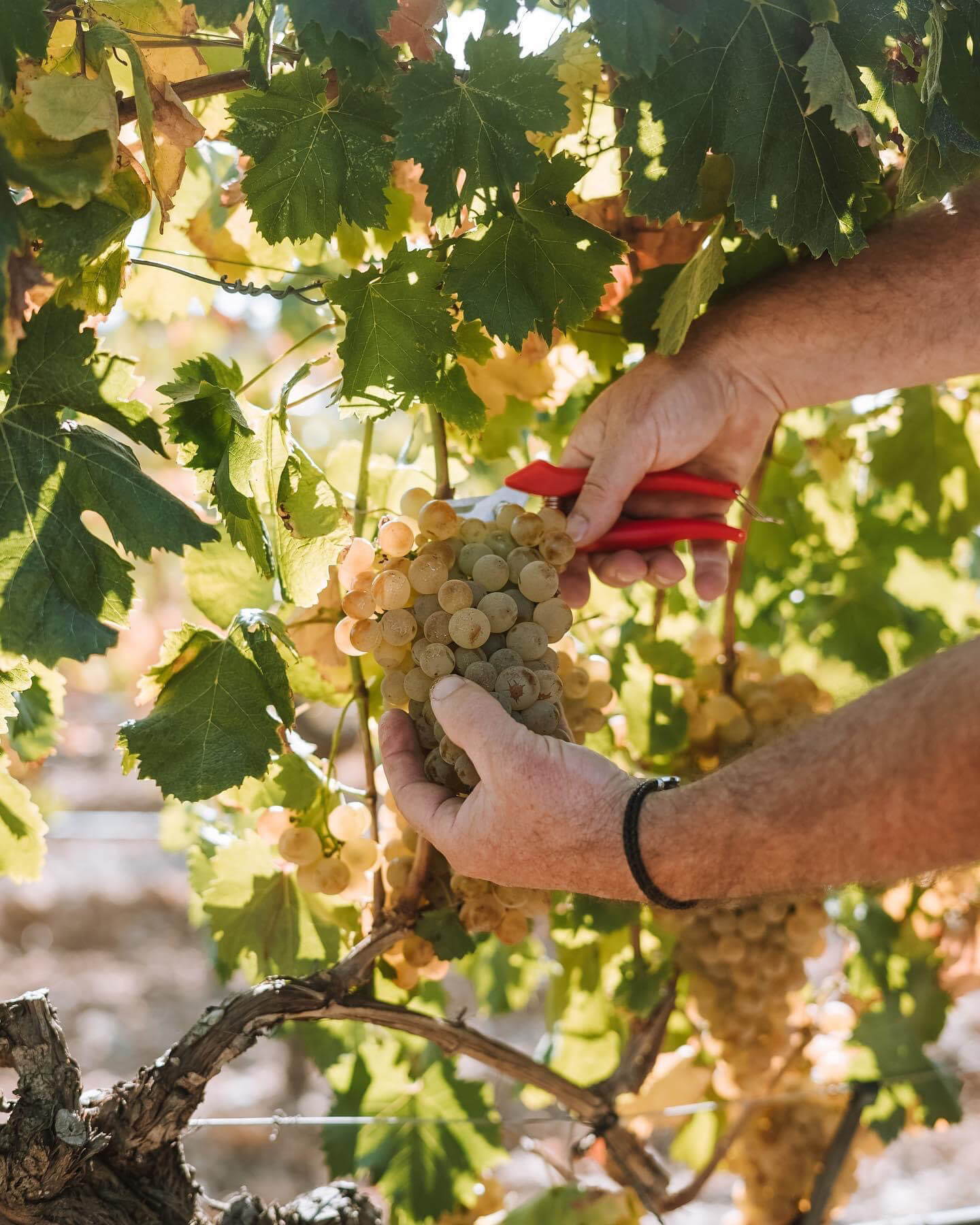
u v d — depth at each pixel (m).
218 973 1.84
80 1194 1.30
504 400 1.80
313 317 3.51
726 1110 2.14
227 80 1.30
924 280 1.48
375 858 1.56
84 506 1.20
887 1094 2.23
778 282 1.51
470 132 1.21
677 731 1.83
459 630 1.20
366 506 1.68
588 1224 1.89
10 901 5.20
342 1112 2.05
